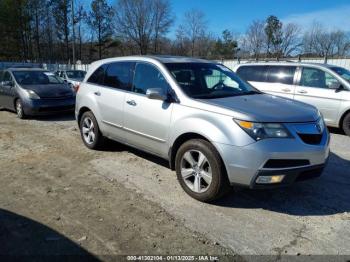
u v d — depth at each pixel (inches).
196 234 143.3
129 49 2298.2
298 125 159.5
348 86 335.0
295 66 374.9
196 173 172.7
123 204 169.5
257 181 154.3
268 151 151.0
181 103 183.0
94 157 244.7
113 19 2172.7
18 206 166.4
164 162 233.6
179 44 2089.1
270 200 176.2
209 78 207.2
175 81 192.1
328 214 162.9
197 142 169.6
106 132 243.4
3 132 328.8
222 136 158.6
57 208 164.7
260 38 1852.9
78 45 2064.5
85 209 163.9
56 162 233.8
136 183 196.4
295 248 134.8
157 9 2256.4
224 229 147.7
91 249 132.0
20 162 233.5
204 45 2050.9
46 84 431.2
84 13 2026.3
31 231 143.9
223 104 170.1
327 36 1675.7
